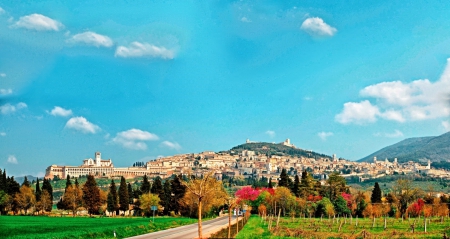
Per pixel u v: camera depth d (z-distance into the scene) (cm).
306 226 10069
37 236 6531
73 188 17638
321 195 16812
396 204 14825
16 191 16975
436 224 10331
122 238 6575
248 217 13075
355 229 9200
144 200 16038
